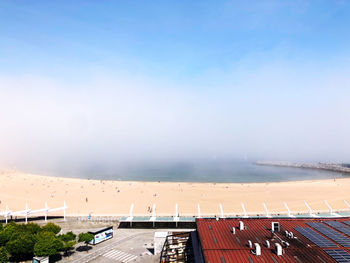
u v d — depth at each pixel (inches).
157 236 2605.8
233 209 4603.8
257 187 6968.5
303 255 1705.2
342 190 6333.7
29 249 2363.4
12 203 5078.7
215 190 6505.9
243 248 1825.8
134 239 2999.5
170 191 6378.0
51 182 7652.6
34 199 5433.1
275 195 5797.2
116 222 3582.7
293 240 1952.5
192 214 4069.9
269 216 3309.5
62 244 2429.9
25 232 2588.6
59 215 4126.5
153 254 2596.0
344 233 2089.1
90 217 3747.5
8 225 2773.1
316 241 1924.2
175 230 3299.7
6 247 2338.8
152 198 5556.1
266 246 1855.3
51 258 2509.8
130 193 6107.3
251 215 3735.2
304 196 5644.7
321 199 5305.1
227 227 2269.9
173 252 2396.7
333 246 1835.6
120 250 2699.3
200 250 2030.0
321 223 2363.4
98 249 2721.5
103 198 5556.1
